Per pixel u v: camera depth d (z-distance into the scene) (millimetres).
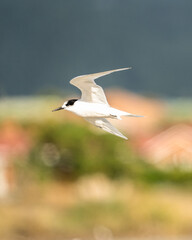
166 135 38625
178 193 28875
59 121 36375
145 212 25062
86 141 34812
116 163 33062
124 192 28734
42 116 37500
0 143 39438
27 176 33094
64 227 24750
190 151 36094
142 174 32688
